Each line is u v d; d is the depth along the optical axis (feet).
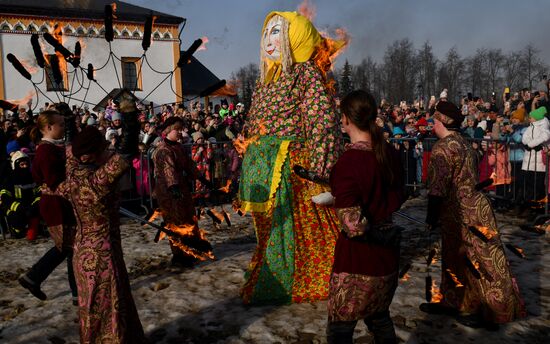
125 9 82.99
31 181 22.93
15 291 14.98
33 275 12.28
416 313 12.06
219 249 19.25
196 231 16.79
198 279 15.29
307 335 11.03
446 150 10.75
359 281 7.91
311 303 12.85
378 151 7.89
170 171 15.98
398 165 8.23
